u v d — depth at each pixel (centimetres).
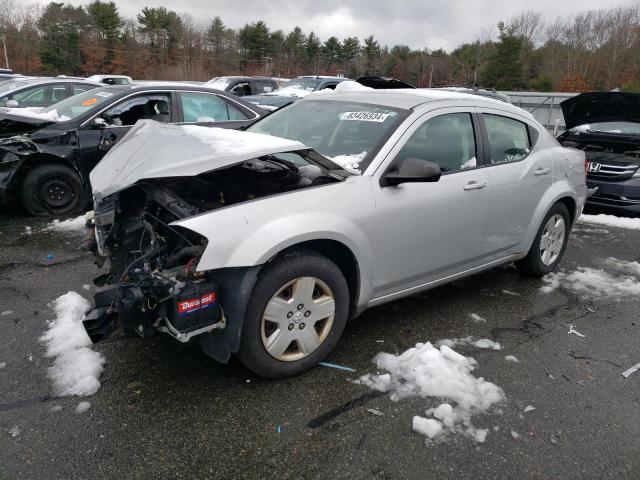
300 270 286
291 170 323
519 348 353
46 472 225
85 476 224
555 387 308
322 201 296
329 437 254
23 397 273
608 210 770
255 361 283
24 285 416
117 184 291
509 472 239
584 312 416
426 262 358
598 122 823
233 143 307
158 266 277
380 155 330
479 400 289
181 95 672
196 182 320
